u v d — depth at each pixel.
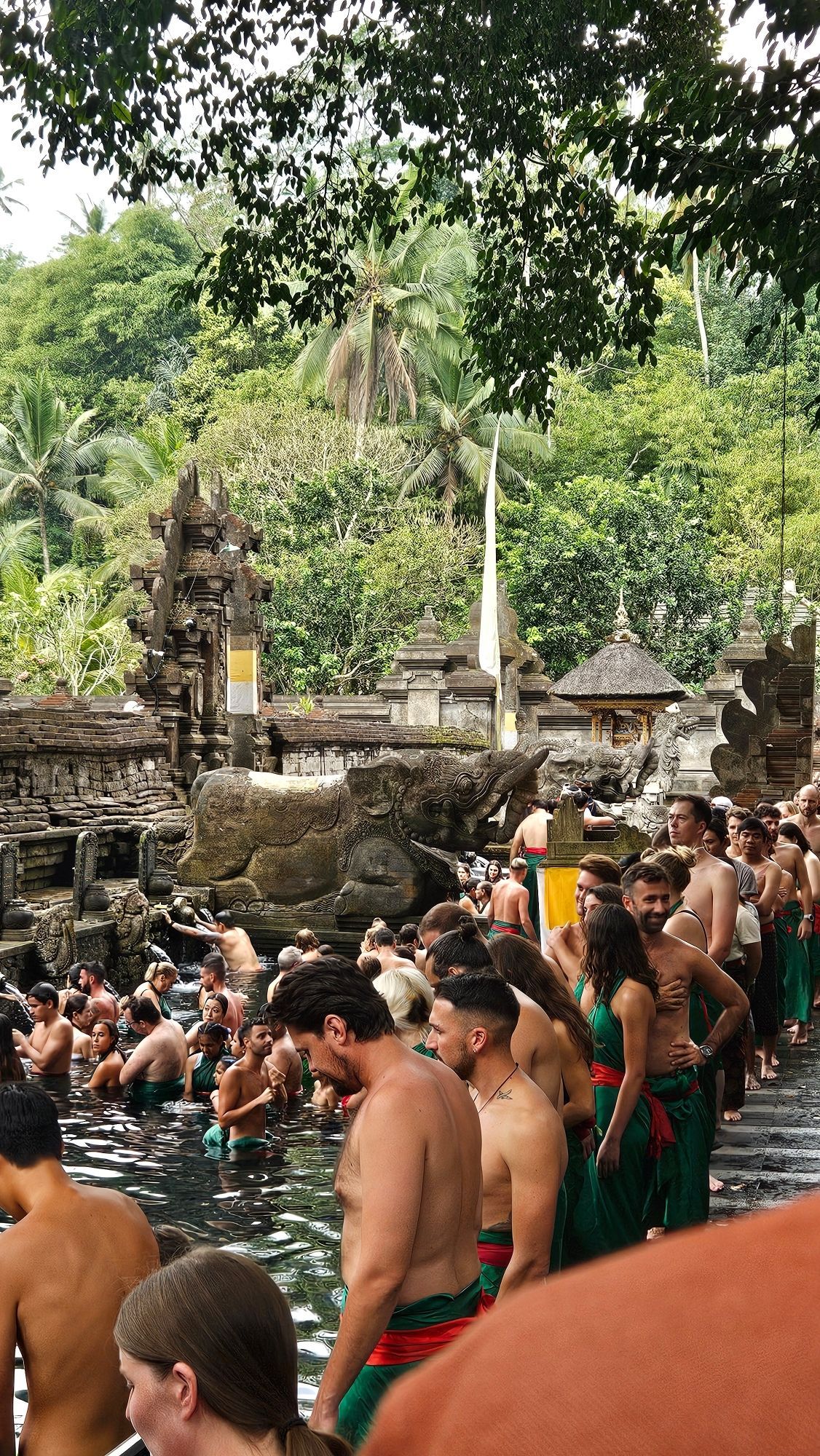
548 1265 4.21
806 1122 9.07
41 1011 12.89
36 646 44.22
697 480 54.31
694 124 10.02
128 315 68.44
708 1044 6.05
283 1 12.62
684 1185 5.88
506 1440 0.31
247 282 14.15
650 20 11.80
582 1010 6.12
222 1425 2.17
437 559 46.44
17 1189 4.30
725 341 59.09
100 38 11.82
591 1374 0.32
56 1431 4.11
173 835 22.97
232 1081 10.42
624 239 13.60
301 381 53.25
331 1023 3.68
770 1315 0.32
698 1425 0.30
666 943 6.02
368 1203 3.51
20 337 70.88
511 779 20.92
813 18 9.05
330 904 21.75
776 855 12.44
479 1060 4.36
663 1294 0.33
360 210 14.01
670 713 27.62
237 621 28.25
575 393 57.19
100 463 62.25
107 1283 4.21
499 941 5.58
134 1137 10.87
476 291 14.48
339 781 21.95
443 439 54.88
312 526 46.97
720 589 46.50
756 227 9.76
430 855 21.27
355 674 44.53
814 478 50.81
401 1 12.67
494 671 34.97
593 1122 5.52
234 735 27.78
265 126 13.54
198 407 58.09
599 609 46.78
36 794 21.00
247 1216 8.84
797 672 20.09
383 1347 3.60
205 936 19.98
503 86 12.88
